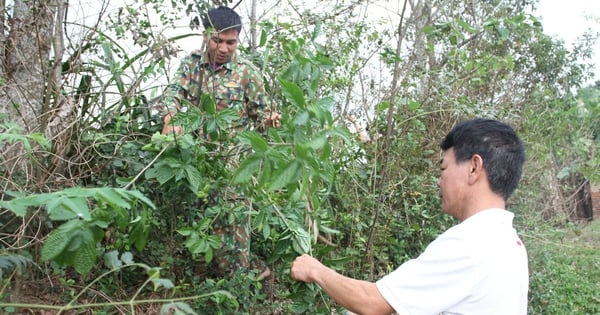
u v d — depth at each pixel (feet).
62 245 4.64
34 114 9.78
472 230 5.91
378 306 6.09
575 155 18.38
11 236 8.74
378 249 13.19
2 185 8.90
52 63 10.95
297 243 8.39
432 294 5.86
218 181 8.98
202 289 9.78
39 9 9.83
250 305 10.08
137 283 11.06
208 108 8.69
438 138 15.25
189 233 8.33
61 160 9.77
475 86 17.28
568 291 18.88
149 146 8.58
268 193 8.32
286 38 12.22
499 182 6.09
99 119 10.74
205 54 10.00
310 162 6.15
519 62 23.52
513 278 5.76
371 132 13.79
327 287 6.64
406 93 13.65
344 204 12.69
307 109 6.71
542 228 18.16
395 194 14.08
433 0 16.10
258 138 6.03
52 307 5.05
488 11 17.85
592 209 32.14
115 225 9.74
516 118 16.83
